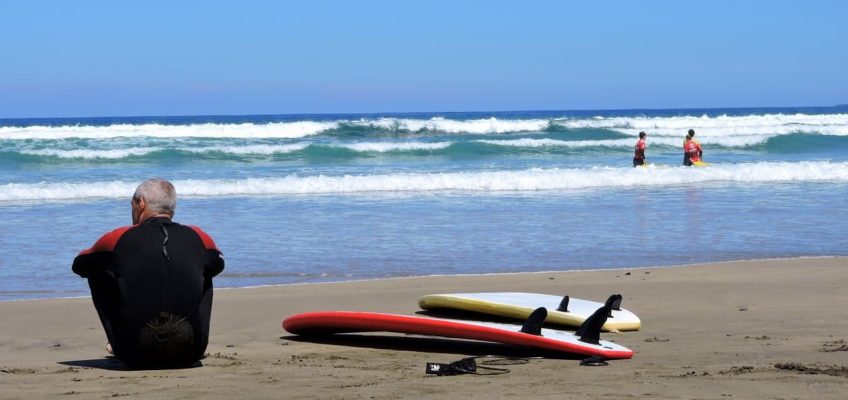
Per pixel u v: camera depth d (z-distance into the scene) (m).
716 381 4.71
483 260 11.70
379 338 6.83
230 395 4.46
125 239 5.15
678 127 46.00
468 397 4.33
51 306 8.37
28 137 35.91
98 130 38.59
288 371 5.26
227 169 27.06
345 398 4.35
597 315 6.06
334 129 40.81
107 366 5.54
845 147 37.38
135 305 5.13
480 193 20.61
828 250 12.52
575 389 4.52
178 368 5.36
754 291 9.06
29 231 14.23
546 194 20.31
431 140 39.06
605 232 14.25
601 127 44.00
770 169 23.89
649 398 4.25
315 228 14.70
